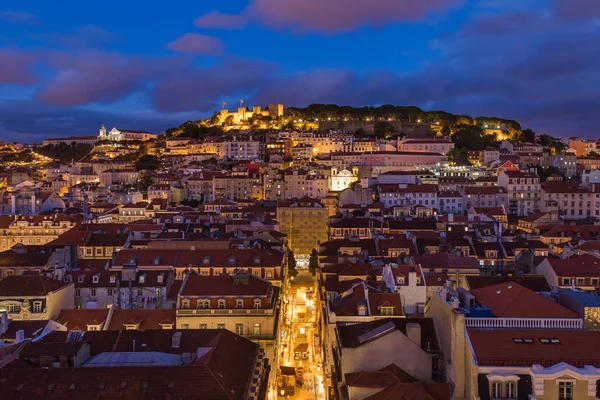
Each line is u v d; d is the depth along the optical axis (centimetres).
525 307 7581
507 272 14288
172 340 8419
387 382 6912
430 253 16288
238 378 7375
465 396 6706
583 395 6125
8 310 11288
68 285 12456
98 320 10312
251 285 11500
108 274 13300
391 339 7606
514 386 6312
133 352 8069
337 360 8656
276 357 11631
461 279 11700
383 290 11462
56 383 6738
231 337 8688
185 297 11075
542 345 6594
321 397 11394
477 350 6556
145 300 12925
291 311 18600
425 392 6525
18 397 6581
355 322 10050
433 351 7712
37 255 15512
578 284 12262
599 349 6556
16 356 7650
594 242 18212
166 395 6631
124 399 6575
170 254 14850
